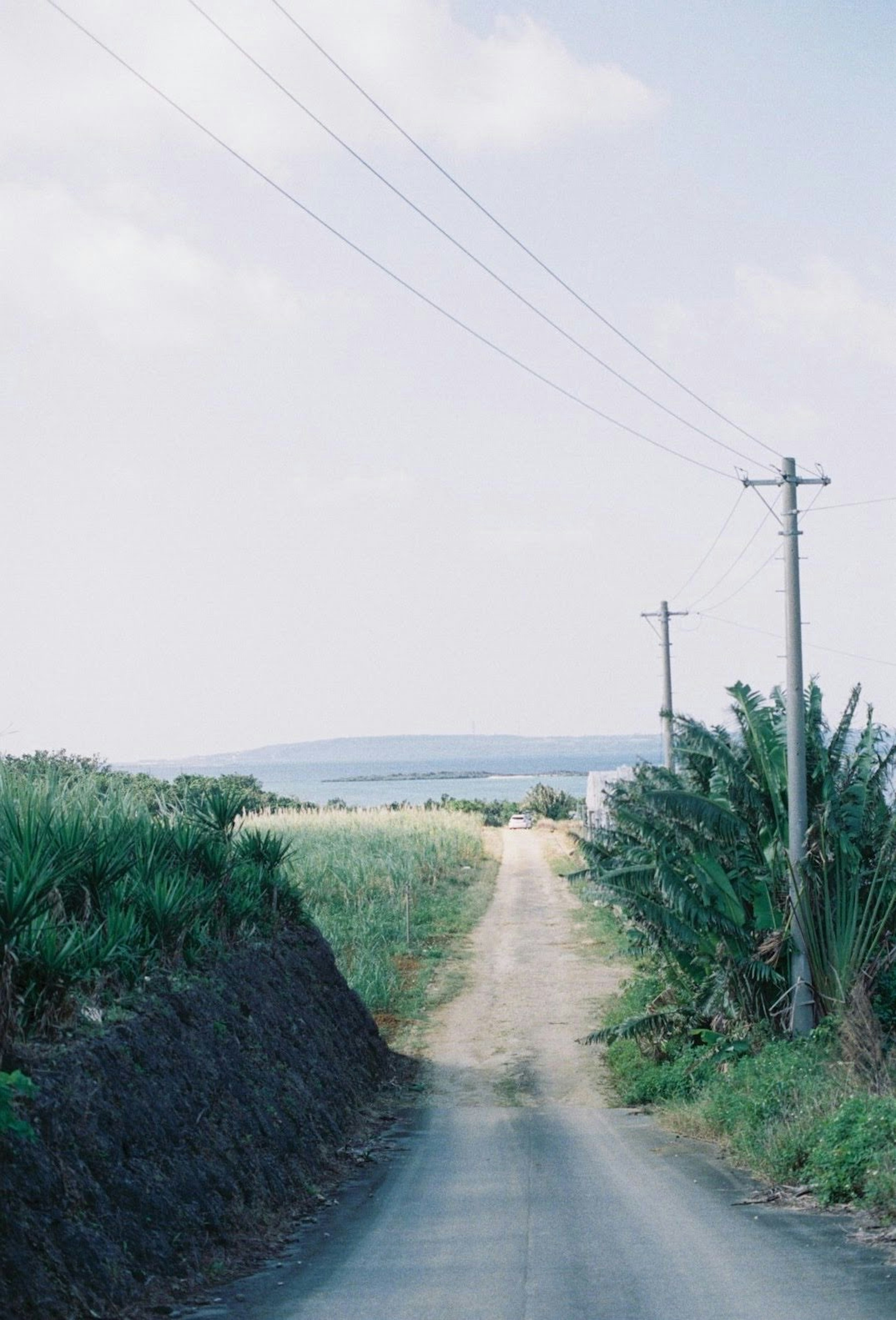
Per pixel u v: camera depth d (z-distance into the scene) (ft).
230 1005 48.24
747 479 70.33
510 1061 80.12
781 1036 67.67
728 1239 33.37
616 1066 75.72
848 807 68.23
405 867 153.38
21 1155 26.27
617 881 69.31
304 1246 35.47
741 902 69.26
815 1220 35.78
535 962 113.80
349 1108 59.62
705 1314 24.93
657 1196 40.93
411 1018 94.32
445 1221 37.99
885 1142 39.29
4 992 29.09
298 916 72.95
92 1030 34.30
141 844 50.16
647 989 79.92
